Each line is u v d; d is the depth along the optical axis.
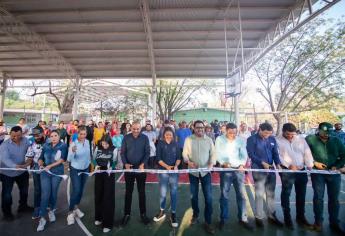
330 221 4.06
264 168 4.13
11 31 10.09
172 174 4.32
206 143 4.23
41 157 4.38
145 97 24.53
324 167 4.01
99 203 4.28
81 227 4.18
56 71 14.70
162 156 4.36
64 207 5.21
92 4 8.67
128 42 11.28
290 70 16.80
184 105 25.11
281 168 4.21
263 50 10.20
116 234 3.92
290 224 4.11
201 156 4.17
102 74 14.90
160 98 23.50
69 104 21.56
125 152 4.33
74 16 9.31
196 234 3.92
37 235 3.88
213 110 25.42
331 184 4.01
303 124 20.72
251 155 4.25
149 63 13.40
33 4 8.62
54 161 4.35
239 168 4.17
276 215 4.64
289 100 17.69
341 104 19.84
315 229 3.99
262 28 9.95
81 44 11.47
